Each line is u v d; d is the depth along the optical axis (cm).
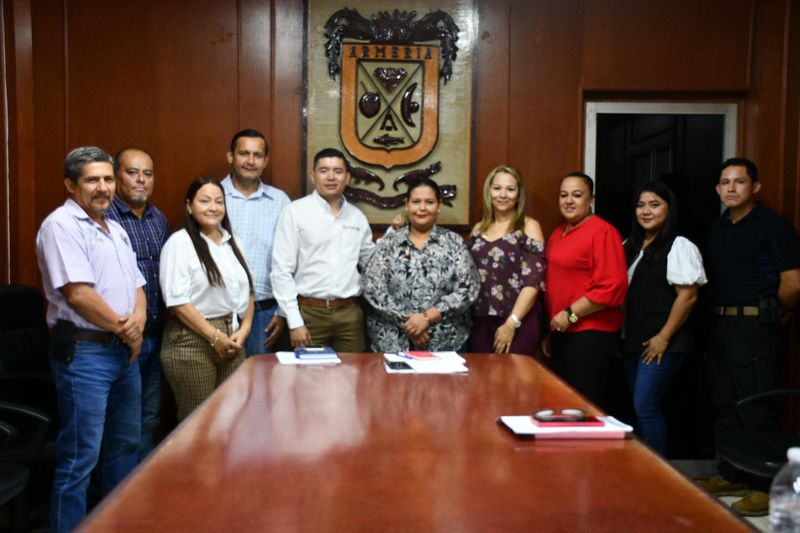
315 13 375
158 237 324
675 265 329
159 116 373
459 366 257
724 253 355
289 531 118
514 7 381
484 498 134
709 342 365
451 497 134
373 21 376
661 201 336
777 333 349
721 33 385
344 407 200
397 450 162
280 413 192
